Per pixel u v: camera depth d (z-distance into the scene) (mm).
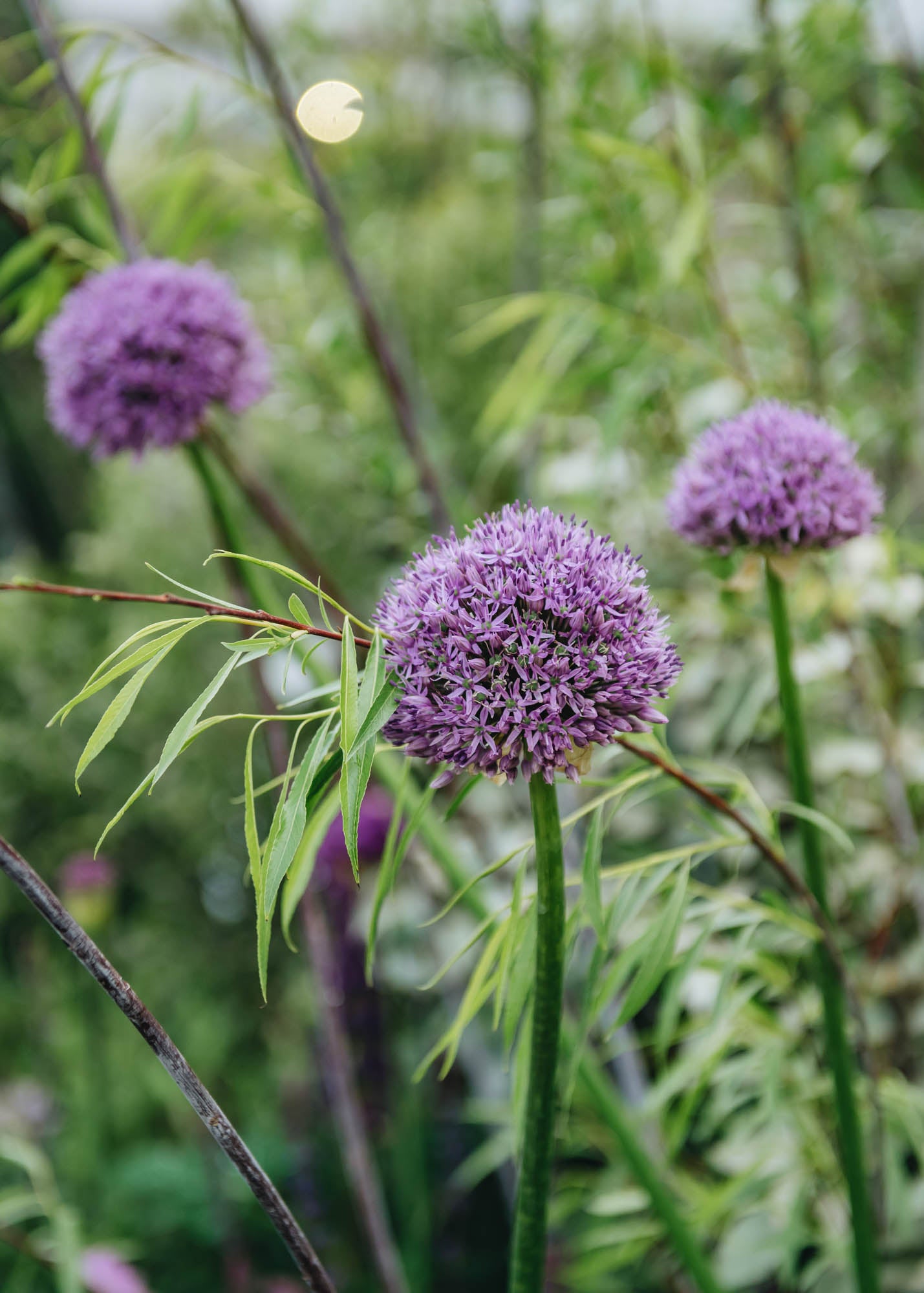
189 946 2543
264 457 2229
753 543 1059
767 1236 1286
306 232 1599
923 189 1610
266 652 869
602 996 992
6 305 1333
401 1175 1784
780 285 1557
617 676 877
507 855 936
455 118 1956
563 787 1479
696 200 1312
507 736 880
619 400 1319
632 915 992
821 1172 1229
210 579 2398
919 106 1495
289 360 1663
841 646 1368
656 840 1645
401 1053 1906
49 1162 2135
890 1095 1229
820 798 1510
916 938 1475
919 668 1465
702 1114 1428
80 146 1316
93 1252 1597
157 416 1191
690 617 1457
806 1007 1247
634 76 1379
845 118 1536
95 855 827
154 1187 2053
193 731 846
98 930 2246
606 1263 1292
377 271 1944
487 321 1358
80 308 1216
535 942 941
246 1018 2543
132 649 2393
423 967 1700
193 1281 1951
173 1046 866
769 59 1386
